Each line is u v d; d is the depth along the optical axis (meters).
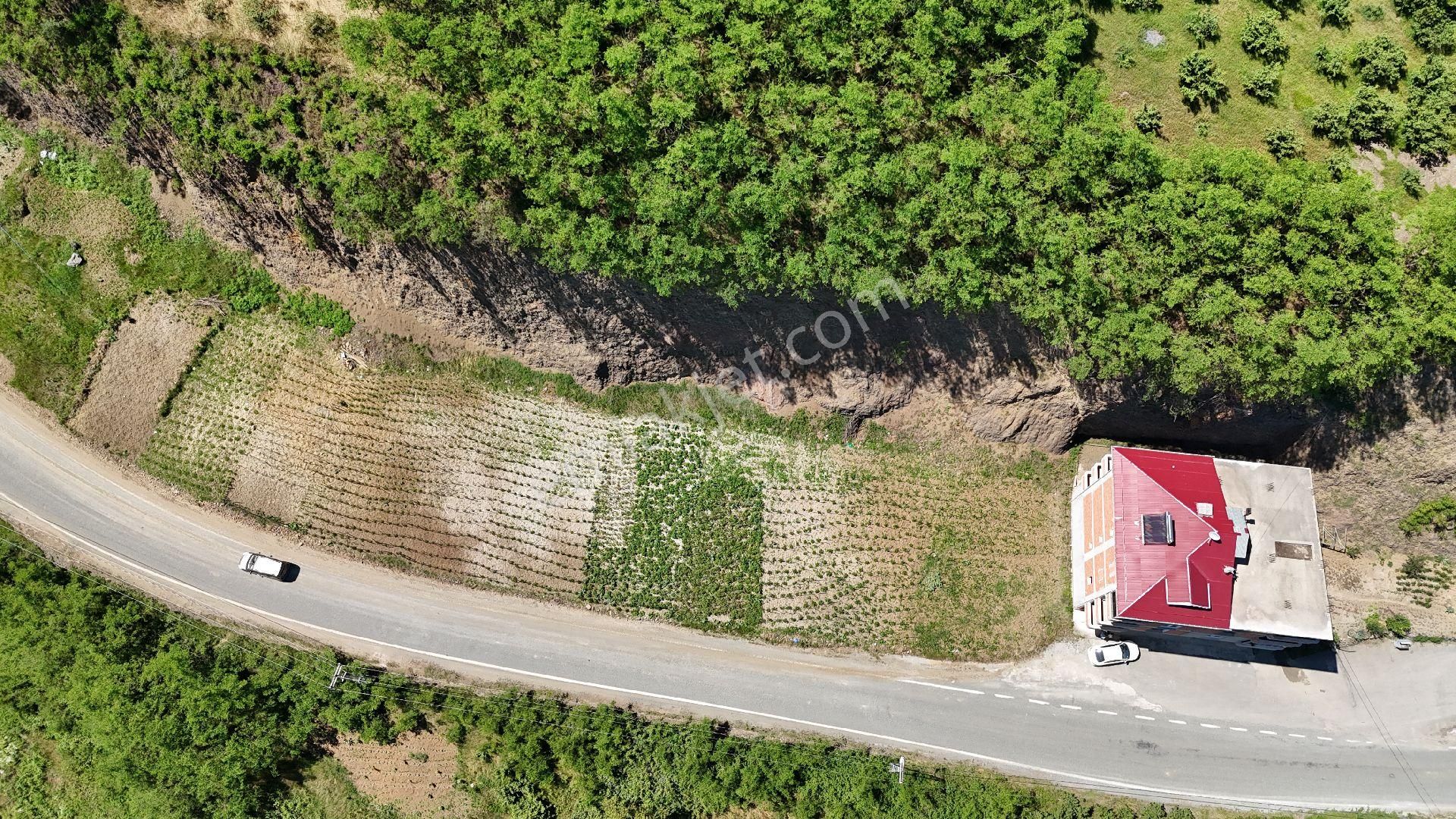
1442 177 45.78
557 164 43.94
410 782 52.56
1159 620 46.72
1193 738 51.56
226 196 50.97
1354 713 51.69
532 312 51.25
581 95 42.94
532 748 50.50
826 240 44.97
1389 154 46.06
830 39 43.69
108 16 46.81
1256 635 47.78
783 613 52.59
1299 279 43.38
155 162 52.41
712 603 52.59
